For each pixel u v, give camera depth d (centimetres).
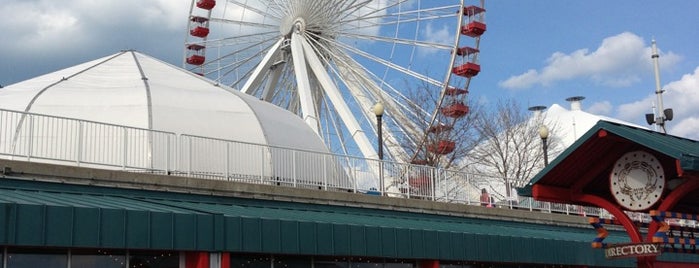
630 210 1719
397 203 2525
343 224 1878
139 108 2789
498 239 2256
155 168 2466
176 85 3133
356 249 1883
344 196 2394
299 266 1909
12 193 1631
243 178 2544
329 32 4759
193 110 2892
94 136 2525
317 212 2239
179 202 1969
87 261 1580
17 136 2356
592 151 1741
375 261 2072
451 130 4853
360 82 4600
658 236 1645
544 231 2798
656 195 1662
